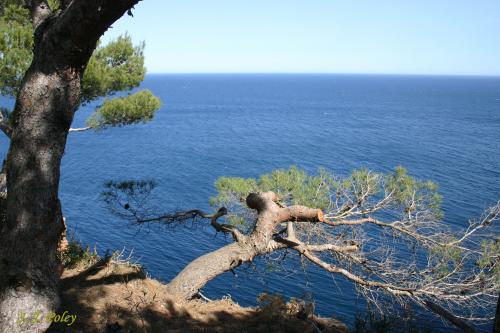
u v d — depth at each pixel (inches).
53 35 160.6
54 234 174.1
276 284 694.5
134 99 462.6
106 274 257.4
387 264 331.3
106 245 948.0
